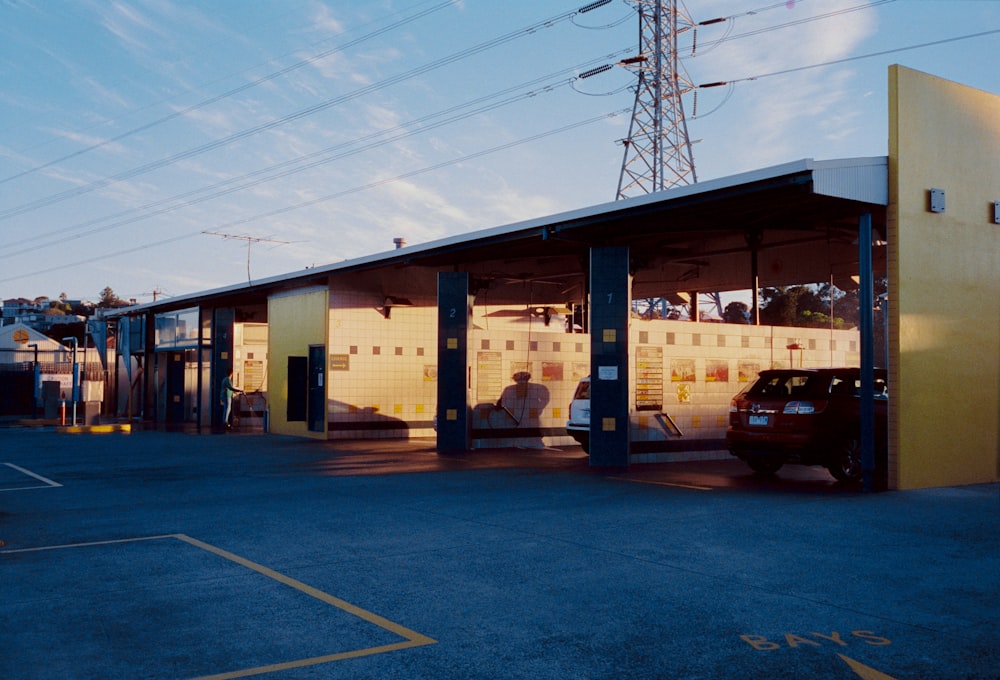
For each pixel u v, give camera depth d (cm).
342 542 768
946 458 1155
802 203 1147
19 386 3362
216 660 445
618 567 664
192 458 1612
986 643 477
